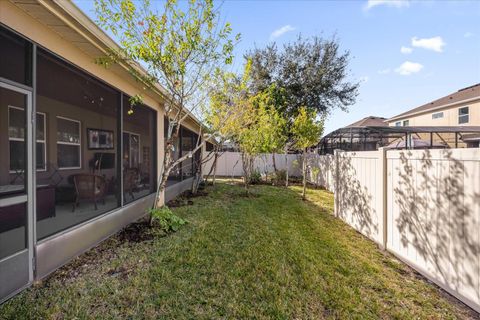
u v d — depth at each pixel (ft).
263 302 8.05
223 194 28.96
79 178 15.11
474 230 7.82
